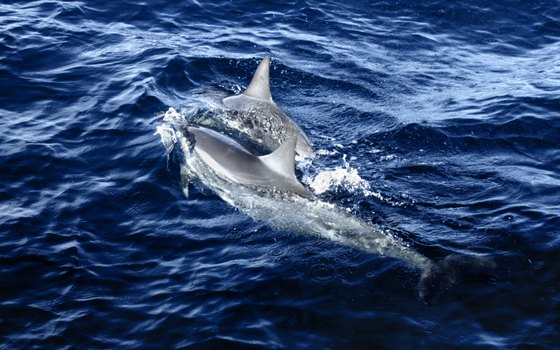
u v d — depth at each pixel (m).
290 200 12.79
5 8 21.22
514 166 15.00
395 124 16.53
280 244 12.10
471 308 10.75
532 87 19.17
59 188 13.48
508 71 20.75
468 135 16.23
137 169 14.15
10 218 12.49
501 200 13.51
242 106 16.03
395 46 21.91
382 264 11.58
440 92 18.94
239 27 21.78
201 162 14.01
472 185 14.09
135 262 11.75
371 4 24.48
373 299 10.94
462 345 10.13
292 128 15.35
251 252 11.95
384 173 14.38
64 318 10.49
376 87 18.86
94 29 20.56
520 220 12.76
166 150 14.70
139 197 13.37
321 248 11.95
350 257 11.74
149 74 17.97
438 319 10.57
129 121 15.87
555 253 11.88
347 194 13.43
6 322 10.35
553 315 10.65
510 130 16.52
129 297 10.98
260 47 20.45
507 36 23.41
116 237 12.32
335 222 12.34
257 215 12.77
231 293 11.05
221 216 12.86
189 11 22.34
